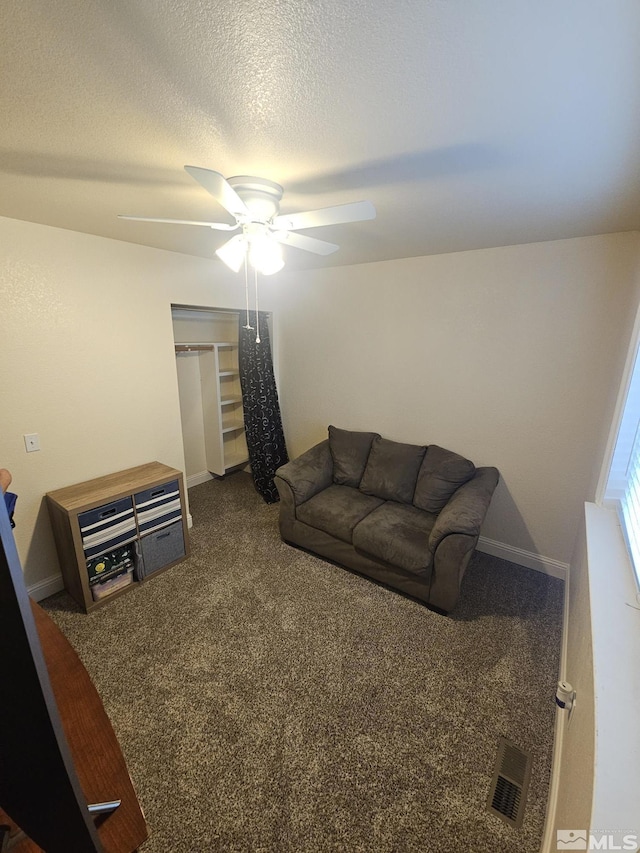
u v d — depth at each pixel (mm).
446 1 673
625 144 1127
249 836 1290
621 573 1530
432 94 937
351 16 711
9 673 442
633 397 1928
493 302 2645
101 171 1414
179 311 3803
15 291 2127
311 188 1555
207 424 4266
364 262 3160
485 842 1281
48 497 2352
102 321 2529
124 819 781
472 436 2926
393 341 3180
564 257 2334
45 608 2344
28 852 695
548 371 2525
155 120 1076
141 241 2545
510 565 2863
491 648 2074
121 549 2490
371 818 1341
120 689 1812
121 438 2756
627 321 2174
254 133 1138
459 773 1481
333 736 1609
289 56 814
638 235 2100
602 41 734
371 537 2480
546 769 1492
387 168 1361
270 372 3900
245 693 1799
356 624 2234
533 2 664
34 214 1960
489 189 1535
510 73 848
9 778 516
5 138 1172
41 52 801
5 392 2168
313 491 3066
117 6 691
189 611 2328
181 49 796
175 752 1542
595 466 2400
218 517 3541
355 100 968
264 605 2385
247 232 1521
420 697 1789
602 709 956
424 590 2336
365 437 3326
